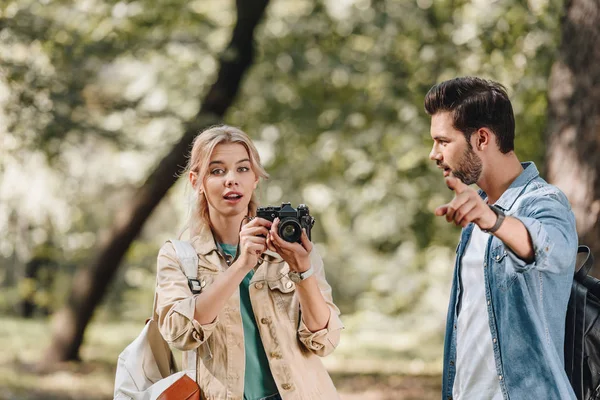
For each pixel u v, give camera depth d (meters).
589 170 5.53
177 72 13.07
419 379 11.82
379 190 13.62
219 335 3.30
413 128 12.02
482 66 10.61
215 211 3.47
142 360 3.41
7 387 10.30
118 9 11.15
